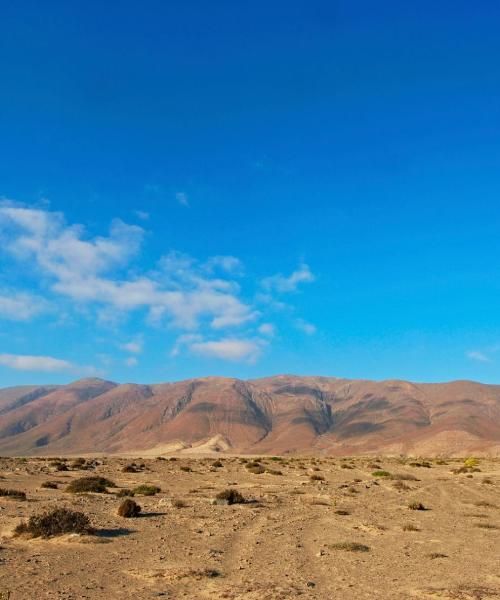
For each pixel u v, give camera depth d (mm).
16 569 13961
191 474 52750
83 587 12633
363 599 12445
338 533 21938
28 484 38250
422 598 12680
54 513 19188
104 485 37094
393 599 12531
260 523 23594
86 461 69625
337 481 48594
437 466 75938
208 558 16156
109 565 14914
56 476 46031
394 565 16297
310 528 22922
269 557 16734
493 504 33844
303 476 53125
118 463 68938
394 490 41469
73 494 32688
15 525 20250
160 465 66688
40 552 16125
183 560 15781
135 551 16859
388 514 28344
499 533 23156
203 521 23469
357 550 18359
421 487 43969
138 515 24797
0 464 57250
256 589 12656
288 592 12508
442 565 16484
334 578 14430
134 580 13484
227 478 49188
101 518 23312
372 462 84312
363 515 27562
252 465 64188
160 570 14328
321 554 17453
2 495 29469
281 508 28953
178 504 28438
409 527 23172
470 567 16328
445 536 22016
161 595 12227
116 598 11875
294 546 18672
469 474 58688
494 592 13188
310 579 14141
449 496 38031
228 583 13312
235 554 17078
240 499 30781
